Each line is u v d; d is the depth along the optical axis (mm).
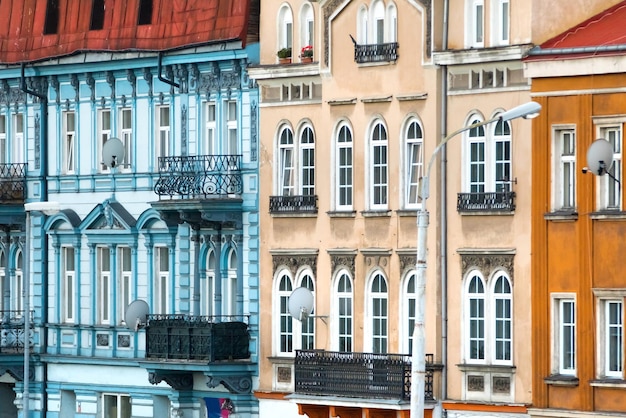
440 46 85562
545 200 82750
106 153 97188
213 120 94812
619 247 81125
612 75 81125
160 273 97438
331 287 89438
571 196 82562
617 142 81438
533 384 83000
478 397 84688
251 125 92875
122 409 99250
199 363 92312
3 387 105125
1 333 102812
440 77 85688
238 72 93312
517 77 83625
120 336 98750
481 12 84750
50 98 102000
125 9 98062
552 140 82625
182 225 95875
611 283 81312
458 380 85188
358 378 87062
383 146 87750
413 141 86688
